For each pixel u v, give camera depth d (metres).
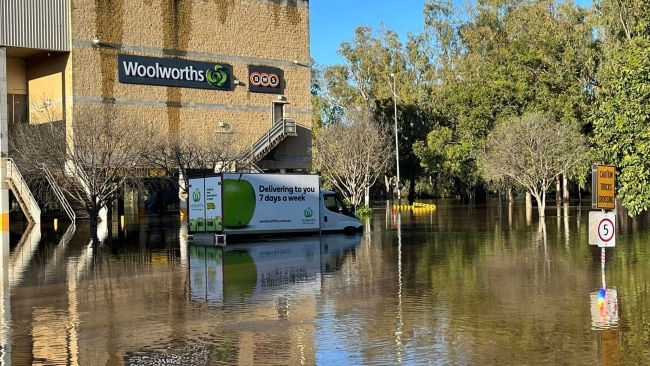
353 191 52.47
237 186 29.34
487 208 58.84
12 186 40.88
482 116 59.69
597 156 20.48
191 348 10.05
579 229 31.47
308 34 56.09
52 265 20.56
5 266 20.48
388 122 68.31
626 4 47.94
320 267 19.17
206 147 47.91
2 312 13.07
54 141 40.66
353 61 75.50
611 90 20.89
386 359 9.25
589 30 54.00
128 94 46.84
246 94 52.56
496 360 9.12
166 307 13.31
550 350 9.59
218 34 51.09
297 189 31.08
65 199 41.38
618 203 60.12
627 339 10.16
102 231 36.22
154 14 48.06
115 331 11.24
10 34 42.44
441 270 17.97
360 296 14.18
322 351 9.73
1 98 41.66
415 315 12.11
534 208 57.62
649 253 20.80
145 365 9.20
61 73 45.38
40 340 10.68
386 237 29.39
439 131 64.62
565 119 52.59
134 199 66.62
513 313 12.12
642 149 18.20
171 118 48.75
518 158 46.94
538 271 17.36
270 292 14.89
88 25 45.25
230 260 21.39
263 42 53.44
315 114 74.62
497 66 60.75
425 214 48.81
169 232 35.34
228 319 12.06
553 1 58.06
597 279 15.84
